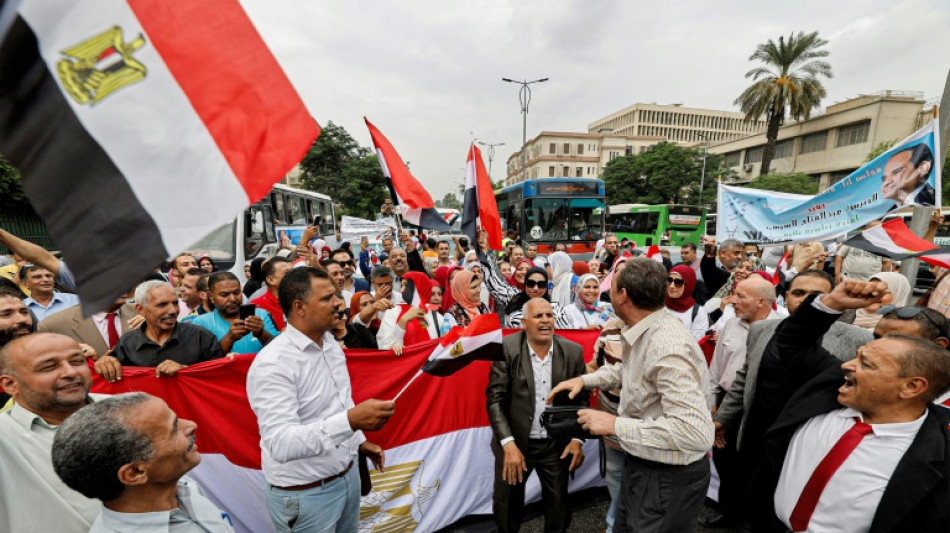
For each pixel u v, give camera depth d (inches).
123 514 49.6
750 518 94.6
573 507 127.4
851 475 63.6
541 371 99.3
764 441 86.1
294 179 1649.9
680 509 73.8
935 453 58.4
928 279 370.3
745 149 2100.1
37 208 41.7
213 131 46.6
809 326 78.2
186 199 45.0
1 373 59.5
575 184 555.2
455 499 121.1
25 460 58.1
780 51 1283.2
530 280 155.3
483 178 153.3
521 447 97.0
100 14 43.8
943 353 58.7
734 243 197.8
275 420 69.4
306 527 77.4
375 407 66.7
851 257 240.8
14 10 41.1
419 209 131.9
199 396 101.3
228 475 103.4
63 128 42.4
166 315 104.6
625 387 81.7
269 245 366.0
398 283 242.1
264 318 128.0
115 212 42.6
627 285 76.5
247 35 49.9
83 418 47.3
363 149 1583.4
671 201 1630.2
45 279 139.0
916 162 137.3
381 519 112.7
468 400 120.5
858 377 63.7
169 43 46.2
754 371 95.3
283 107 49.7
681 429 67.7
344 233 466.3
